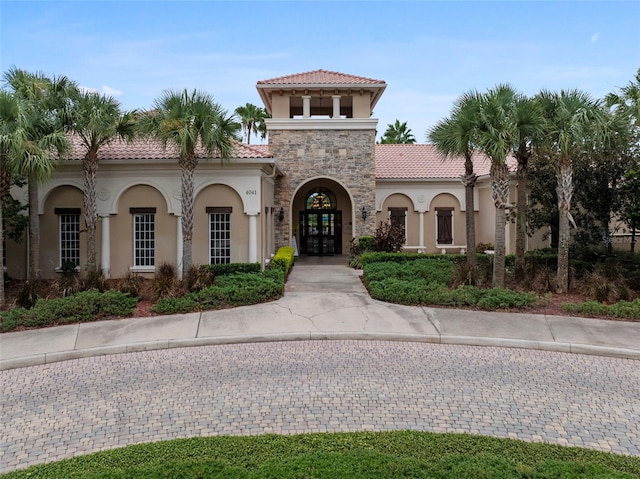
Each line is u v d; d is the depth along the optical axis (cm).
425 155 2630
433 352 898
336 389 702
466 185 1555
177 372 792
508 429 571
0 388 738
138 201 1639
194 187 1622
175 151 1499
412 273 1507
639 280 1361
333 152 2202
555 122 1289
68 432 575
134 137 1492
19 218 1498
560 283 1323
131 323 1069
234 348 933
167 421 600
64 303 1112
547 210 1723
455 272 1430
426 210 2394
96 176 1616
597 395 682
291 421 595
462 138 1353
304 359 854
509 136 1232
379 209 2389
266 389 704
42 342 948
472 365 819
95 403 664
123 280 1387
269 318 1107
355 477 431
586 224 1681
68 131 1362
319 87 2156
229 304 1211
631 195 1546
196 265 1555
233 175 1631
